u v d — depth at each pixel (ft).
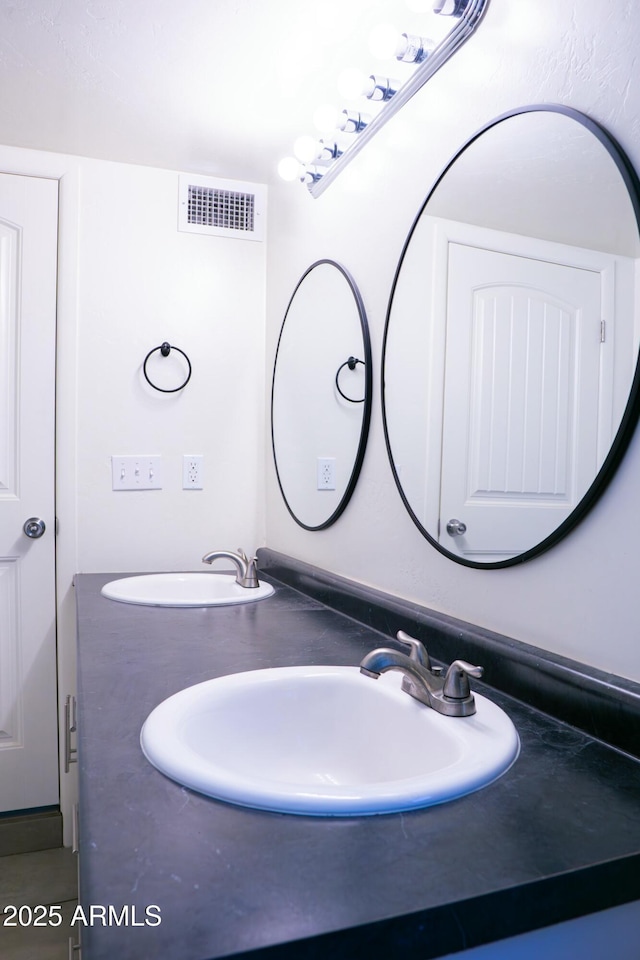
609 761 2.52
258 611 5.19
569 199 3.03
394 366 4.66
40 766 6.95
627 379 2.69
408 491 4.43
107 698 3.06
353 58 5.03
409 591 4.47
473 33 3.76
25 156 6.86
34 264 6.91
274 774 3.07
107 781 2.22
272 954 1.44
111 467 7.18
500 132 3.55
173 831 1.91
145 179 7.29
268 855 1.80
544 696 3.03
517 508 3.33
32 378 6.91
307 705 3.30
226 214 7.62
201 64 5.33
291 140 6.60
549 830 1.99
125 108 6.05
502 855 1.84
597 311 2.85
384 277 4.89
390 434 4.70
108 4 4.65
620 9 2.79
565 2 3.09
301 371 6.57
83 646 4.02
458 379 3.87
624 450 2.74
